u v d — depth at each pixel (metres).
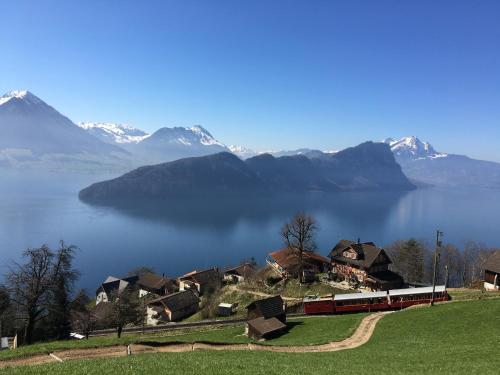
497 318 45.94
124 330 82.44
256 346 44.16
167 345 41.62
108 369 27.00
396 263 134.38
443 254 139.38
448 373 28.38
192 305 112.75
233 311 94.44
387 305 72.81
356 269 103.44
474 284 90.94
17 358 35.12
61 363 29.30
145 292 144.00
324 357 36.06
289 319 73.88
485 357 33.12
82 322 79.75
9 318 61.06
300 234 105.94
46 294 58.38
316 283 101.88
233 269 138.38
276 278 110.06
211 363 29.61
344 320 61.25
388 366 31.59
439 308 56.38
